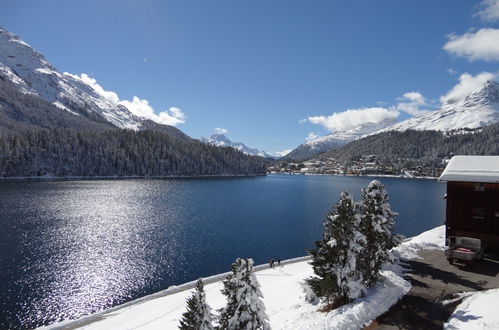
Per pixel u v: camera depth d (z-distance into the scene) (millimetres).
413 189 199500
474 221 25031
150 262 48406
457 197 25844
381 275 18953
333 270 17578
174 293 34062
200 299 16406
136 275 43188
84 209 92438
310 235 68000
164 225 74875
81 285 39312
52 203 100812
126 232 66438
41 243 56062
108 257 49906
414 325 14297
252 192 163750
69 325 28125
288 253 54875
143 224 75188
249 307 14906
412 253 24375
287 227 76250
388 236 18625
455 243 23188
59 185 158000
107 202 107875
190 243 59688
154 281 41375
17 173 184750
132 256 50844
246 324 14852
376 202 18656
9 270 43094
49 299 35438
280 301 24359
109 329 25562
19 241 56844
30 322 30766
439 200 140250
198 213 93625
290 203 122438
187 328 16656
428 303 16297
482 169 25078
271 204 118625
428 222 88000
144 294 37562
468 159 26750
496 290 16875
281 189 187000
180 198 126688
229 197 137875
